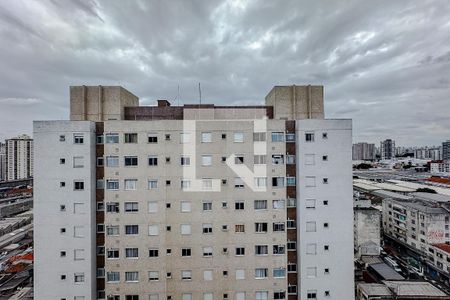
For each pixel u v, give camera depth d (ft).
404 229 258.16
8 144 590.55
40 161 93.50
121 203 96.12
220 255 97.25
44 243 92.63
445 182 440.86
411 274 217.15
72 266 92.38
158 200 96.78
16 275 209.15
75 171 93.56
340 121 98.63
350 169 98.12
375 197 349.41
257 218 98.32
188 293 96.48
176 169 97.40
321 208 97.40
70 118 102.27
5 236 314.14
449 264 202.39
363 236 228.43
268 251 98.07
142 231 96.17
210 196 97.71
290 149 100.42
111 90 103.60
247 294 97.30
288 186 99.60
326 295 96.32
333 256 96.84
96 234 96.12
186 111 104.12
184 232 97.04
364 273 193.36
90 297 92.02
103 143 97.25
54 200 93.20
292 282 98.32
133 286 95.30
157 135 97.50
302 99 108.17
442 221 226.58
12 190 527.81
